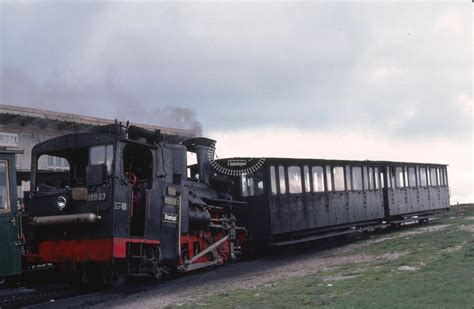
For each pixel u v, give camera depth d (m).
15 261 10.05
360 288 9.17
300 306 8.09
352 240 22.44
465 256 12.03
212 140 16.83
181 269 13.45
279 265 15.02
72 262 11.72
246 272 13.95
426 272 10.26
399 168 27.62
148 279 13.72
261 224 17.64
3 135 19.64
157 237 12.70
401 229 26.91
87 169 11.75
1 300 10.79
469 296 7.38
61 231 11.91
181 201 13.77
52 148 12.65
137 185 12.72
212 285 11.88
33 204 12.37
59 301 10.57
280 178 18.36
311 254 17.59
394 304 7.26
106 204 11.41
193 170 16.64
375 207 24.86
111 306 9.88
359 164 23.98
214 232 15.70
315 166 20.67
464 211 35.00
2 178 10.07
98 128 12.44
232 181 18.00
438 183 32.59
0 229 9.87
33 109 20.77
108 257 11.19
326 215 20.81
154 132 12.86
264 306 8.42
